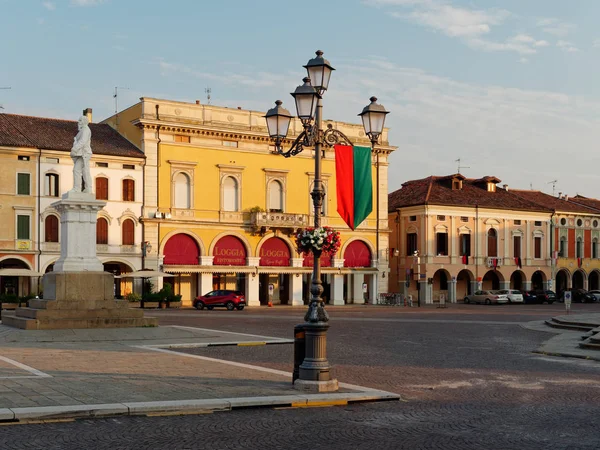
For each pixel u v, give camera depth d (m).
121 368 19.20
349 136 72.50
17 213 56.88
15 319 30.72
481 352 26.23
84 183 32.53
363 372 20.12
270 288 66.88
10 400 14.07
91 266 31.56
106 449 10.98
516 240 84.81
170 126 62.97
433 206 78.62
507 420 13.72
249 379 17.50
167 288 60.72
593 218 92.06
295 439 11.90
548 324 40.44
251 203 67.50
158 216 62.03
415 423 13.31
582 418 13.98
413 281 80.06
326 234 16.77
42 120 62.53
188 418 13.34
